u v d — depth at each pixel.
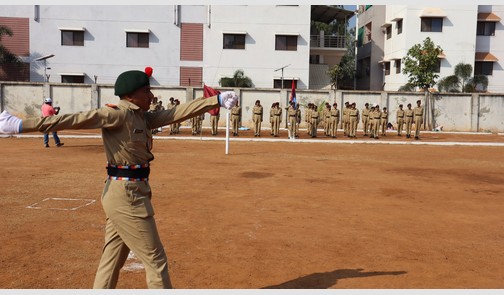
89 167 13.22
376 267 5.54
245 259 5.73
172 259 5.69
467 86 39.53
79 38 38.72
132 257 5.79
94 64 38.88
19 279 5.00
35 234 6.65
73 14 38.44
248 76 39.03
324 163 15.39
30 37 38.25
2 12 37.81
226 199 9.23
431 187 11.16
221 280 5.04
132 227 3.69
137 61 39.25
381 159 16.97
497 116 33.81
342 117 32.12
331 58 45.62
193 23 39.44
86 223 7.27
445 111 33.91
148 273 3.74
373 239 6.70
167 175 12.12
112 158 3.71
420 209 8.75
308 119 27.67
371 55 48.62
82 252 5.91
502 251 6.29
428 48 35.34
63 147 18.59
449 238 6.86
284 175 12.51
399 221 7.79
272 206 8.69
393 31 45.00
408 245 6.46
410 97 33.62
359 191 10.41
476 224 7.73
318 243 6.45
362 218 7.94
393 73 44.81
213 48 38.78
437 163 16.09
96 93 31.81
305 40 39.03
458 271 5.46
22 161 14.29
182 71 39.66
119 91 3.75
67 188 10.06
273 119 27.23
